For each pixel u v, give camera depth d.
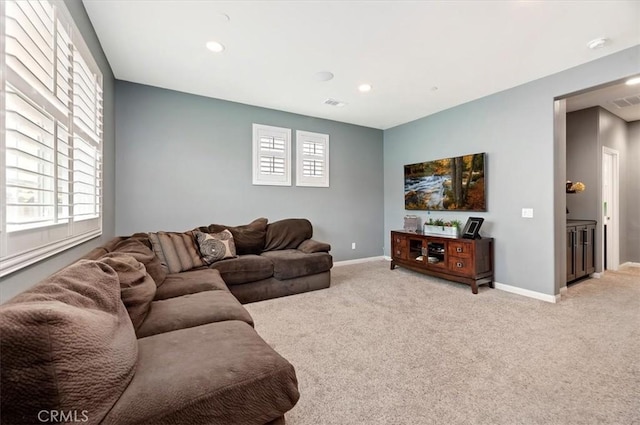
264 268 3.30
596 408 1.53
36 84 1.27
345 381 1.77
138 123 3.50
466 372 1.86
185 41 2.56
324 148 4.97
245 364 1.11
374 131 5.58
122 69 3.12
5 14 1.02
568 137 4.69
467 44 2.61
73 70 1.73
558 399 1.60
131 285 1.59
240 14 2.19
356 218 5.38
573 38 2.52
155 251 2.81
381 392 1.67
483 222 3.91
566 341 2.27
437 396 1.63
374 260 5.59
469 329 2.50
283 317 2.79
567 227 3.74
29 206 1.24
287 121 4.59
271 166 4.44
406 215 5.19
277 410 1.09
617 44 2.61
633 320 2.67
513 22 2.29
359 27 2.36
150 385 0.96
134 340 1.15
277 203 4.52
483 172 3.86
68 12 1.68
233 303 1.89
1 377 0.71
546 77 3.26
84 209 2.11
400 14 2.20
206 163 3.94
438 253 4.02
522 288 3.48
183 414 0.92
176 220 3.76
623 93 3.88
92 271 1.25
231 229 3.78
